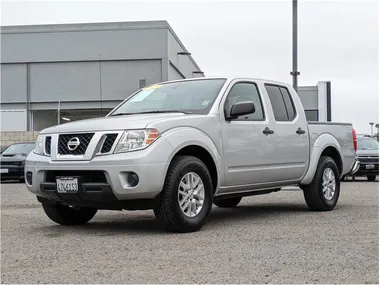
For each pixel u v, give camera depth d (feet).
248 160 23.44
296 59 48.49
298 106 27.32
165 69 95.30
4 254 17.04
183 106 23.30
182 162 20.34
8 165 60.64
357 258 15.81
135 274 14.17
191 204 20.72
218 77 24.67
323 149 27.99
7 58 99.60
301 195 38.24
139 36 95.76
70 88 98.43
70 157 20.22
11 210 29.84
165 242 18.45
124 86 96.68
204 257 16.02
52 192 20.83
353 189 44.29
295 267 14.78
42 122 100.12
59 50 98.37
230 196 23.81
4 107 100.22
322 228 21.35
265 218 24.97
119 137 19.62
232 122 22.93
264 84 25.84
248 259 15.72
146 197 19.53
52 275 14.30
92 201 20.11
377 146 62.95
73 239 19.54
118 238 19.53
